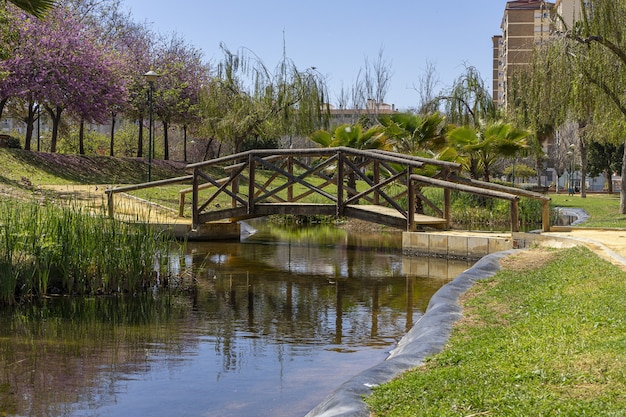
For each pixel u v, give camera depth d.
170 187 25.72
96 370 6.09
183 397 5.32
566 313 6.23
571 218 25.58
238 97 34.12
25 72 27.02
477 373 4.52
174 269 12.36
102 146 53.03
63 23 29.05
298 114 34.12
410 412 3.89
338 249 16.48
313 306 9.36
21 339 7.27
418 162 15.23
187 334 7.61
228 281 11.48
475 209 23.44
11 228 9.45
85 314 8.60
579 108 19.61
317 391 5.50
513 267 10.13
